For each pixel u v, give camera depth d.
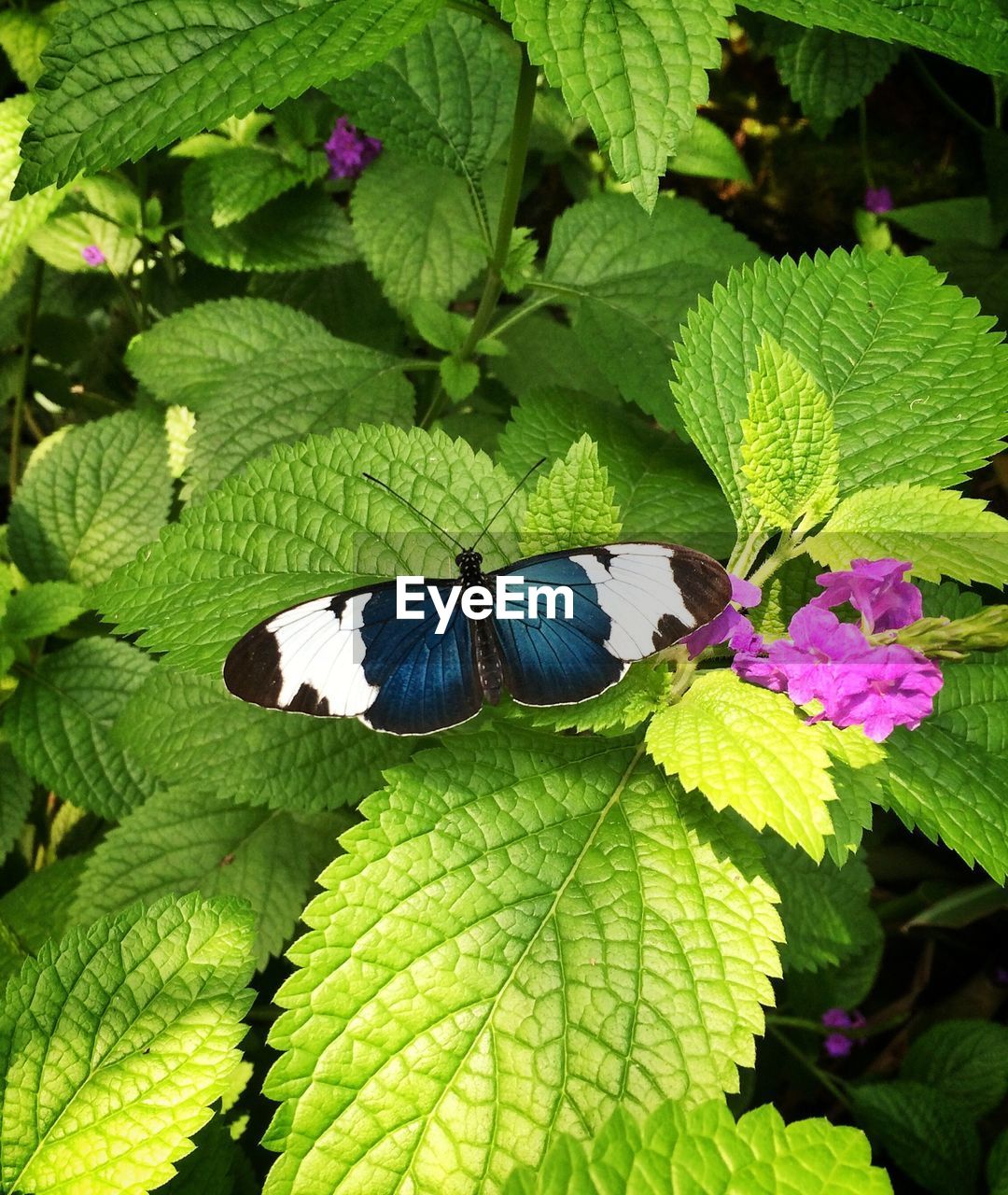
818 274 0.24
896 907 0.34
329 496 0.23
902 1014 0.35
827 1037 0.33
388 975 0.18
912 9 0.21
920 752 0.21
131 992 0.20
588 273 0.31
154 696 0.27
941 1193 0.30
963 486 0.38
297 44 0.20
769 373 0.20
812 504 0.21
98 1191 0.18
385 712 0.21
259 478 0.23
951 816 0.20
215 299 0.42
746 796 0.17
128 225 0.38
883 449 0.23
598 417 0.28
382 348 0.39
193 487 0.29
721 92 0.45
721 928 0.19
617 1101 0.18
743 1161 0.16
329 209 0.38
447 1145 0.18
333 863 0.19
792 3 0.21
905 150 0.44
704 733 0.18
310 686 0.21
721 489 0.26
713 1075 0.18
